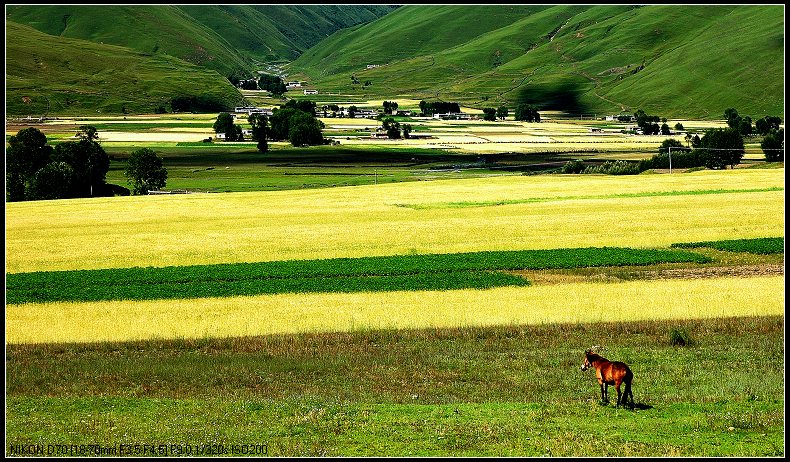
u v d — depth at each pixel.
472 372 45.22
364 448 30.89
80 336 54.81
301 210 125.62
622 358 47.31
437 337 53.75
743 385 40.09
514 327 55.38
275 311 60.56
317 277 75.56
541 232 99.00
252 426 34.22
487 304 61.81
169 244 95.31
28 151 183.88
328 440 31.98
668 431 32.25
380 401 39.12
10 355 50.41
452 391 41.16
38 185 175.88
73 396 40.44
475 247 90.06
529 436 31.88
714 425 32.66
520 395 39.94
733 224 101.00
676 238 92.75
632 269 78.00
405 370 46.03
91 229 108.62
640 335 53.28
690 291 65.44
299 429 33.41
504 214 115.62
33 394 41.28
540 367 46.16
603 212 113.94
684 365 45.25
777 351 47.88
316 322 57.25
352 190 153.50
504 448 30.48
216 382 43.97
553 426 33.25
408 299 64.12
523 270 78.00
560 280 73.12
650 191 138.00
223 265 81.44
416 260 82.00
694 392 39.25
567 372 44.66
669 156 192.12
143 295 67.44
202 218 118.75
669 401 37.38
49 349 51.81
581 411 35.44
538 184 155.75
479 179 170.38
